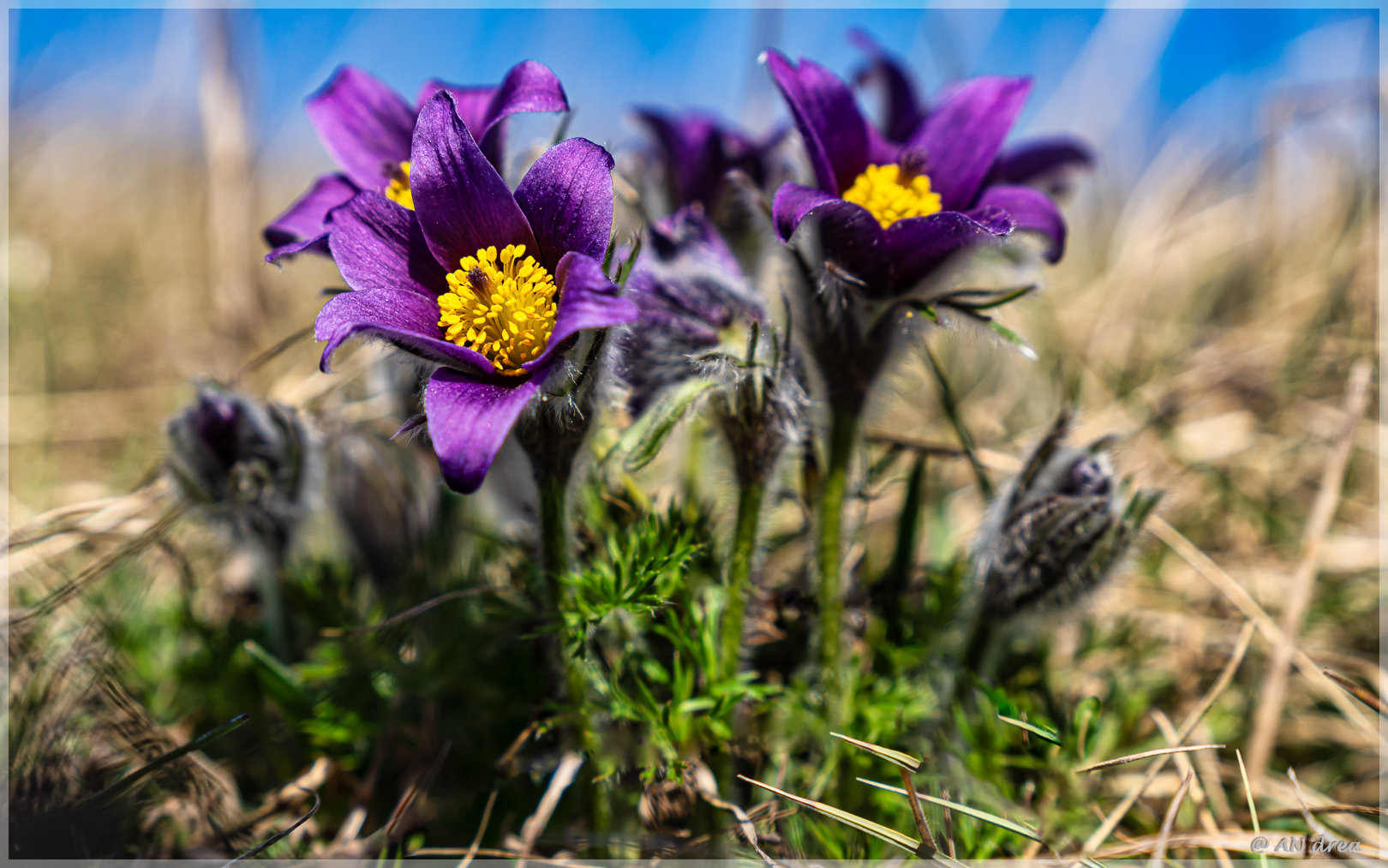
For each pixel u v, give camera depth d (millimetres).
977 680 392
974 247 366
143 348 606
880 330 376
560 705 377
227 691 411
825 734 385
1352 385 451
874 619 411
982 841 378
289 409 411
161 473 429
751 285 391
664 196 438
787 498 414
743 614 385
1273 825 399
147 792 381
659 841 378
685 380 381
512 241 356
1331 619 454
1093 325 542
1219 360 532
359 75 395
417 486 422
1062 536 386
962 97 385
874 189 377
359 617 427
